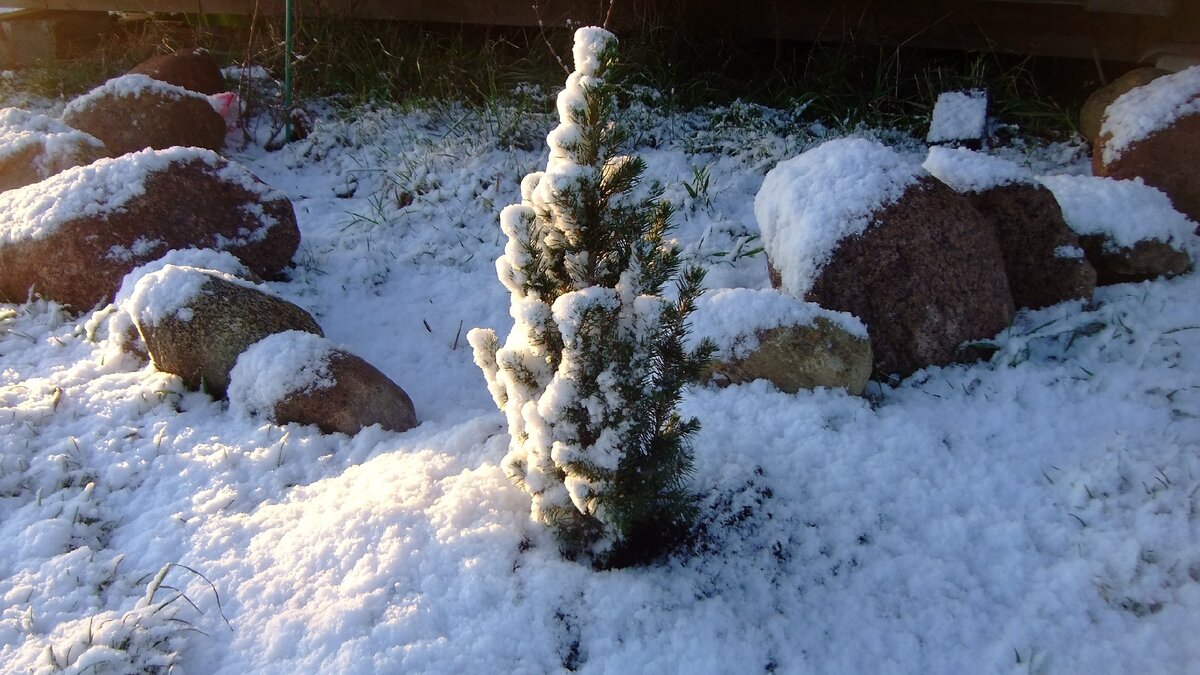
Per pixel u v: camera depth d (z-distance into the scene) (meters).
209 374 3.93
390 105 6.77
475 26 7.75
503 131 6.21
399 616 2.69
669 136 6.19
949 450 3.54
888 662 2.73
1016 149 5.88
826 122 6.38
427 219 5.58
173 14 8.45
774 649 2.74
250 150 6.47
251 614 2.78
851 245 4.01
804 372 3.75
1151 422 3.58
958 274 3.96
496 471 3.25
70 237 4.51
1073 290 4.21
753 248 5.01
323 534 2.99
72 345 4.30
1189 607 2.80
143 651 2.65
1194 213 4.66
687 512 2.90
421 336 4.65
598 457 2.67
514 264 2.63
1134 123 4.87
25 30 7.91
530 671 2.59
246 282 4.19
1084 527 3.15
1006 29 6.57
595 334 2.57
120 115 5.96
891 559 3.06
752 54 7.15
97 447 3.54
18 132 5.48
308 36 7.34
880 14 6.83
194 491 3.34
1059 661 2.70
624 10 7.09
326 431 3.74
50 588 2.90
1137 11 6.01
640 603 2.78
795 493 3.27
